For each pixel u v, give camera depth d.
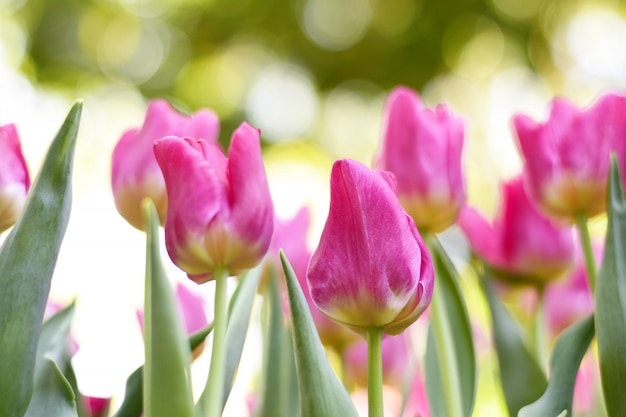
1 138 0.71
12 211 0.71
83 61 3.99
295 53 4.09
